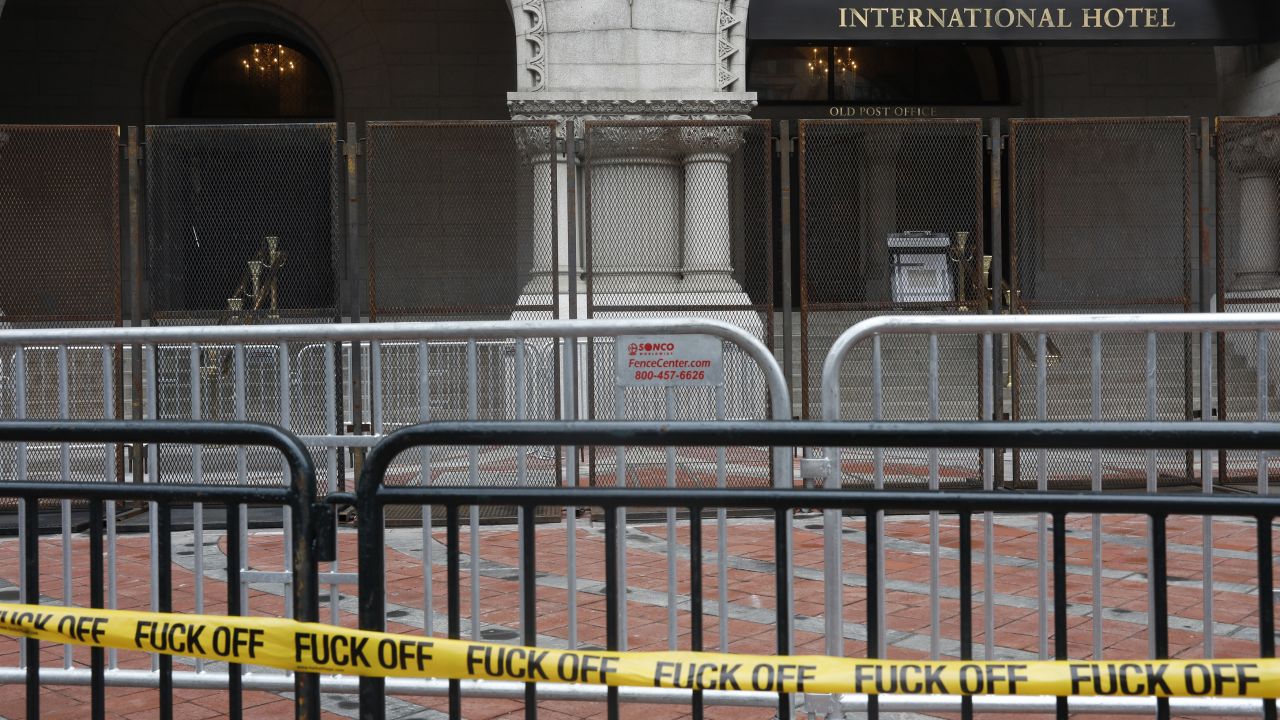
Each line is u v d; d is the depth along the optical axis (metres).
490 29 19.56
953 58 20.14
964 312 10.07
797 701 4.23
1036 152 18.44
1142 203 18.34
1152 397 4.21
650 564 6.90
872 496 2.64
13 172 14.33
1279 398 12.45
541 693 4.06
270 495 2.80
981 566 6.80
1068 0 13.83
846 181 12.77
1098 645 4.06
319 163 10.74
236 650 2.70
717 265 11.83
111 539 4.68
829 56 19.91
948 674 2.44
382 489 2.73
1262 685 2.34
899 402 11.22
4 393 7.14
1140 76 19.95
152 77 19.28
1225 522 7.98
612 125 9.57
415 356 6.61
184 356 7.40
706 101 12.18
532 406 6.54
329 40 19.33
